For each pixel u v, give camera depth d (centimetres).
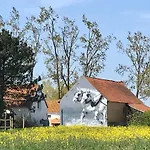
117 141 2434
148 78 7506
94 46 7281
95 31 7231
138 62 7506
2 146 2250
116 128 4191
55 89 9931
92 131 3703
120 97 6712
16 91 5866
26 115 6675
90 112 6488
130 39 7469
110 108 6412
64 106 6700
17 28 6844
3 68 5569
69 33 7281
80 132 3562
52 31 7225
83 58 7281
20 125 6116
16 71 5594
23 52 5681
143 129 4069
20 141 2477
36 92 6019
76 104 6612
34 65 5938
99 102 6431
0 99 5528
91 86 6544
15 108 6638
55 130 3850
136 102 6875
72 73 7388
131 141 2377
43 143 2312
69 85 7394
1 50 5562
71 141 2389
